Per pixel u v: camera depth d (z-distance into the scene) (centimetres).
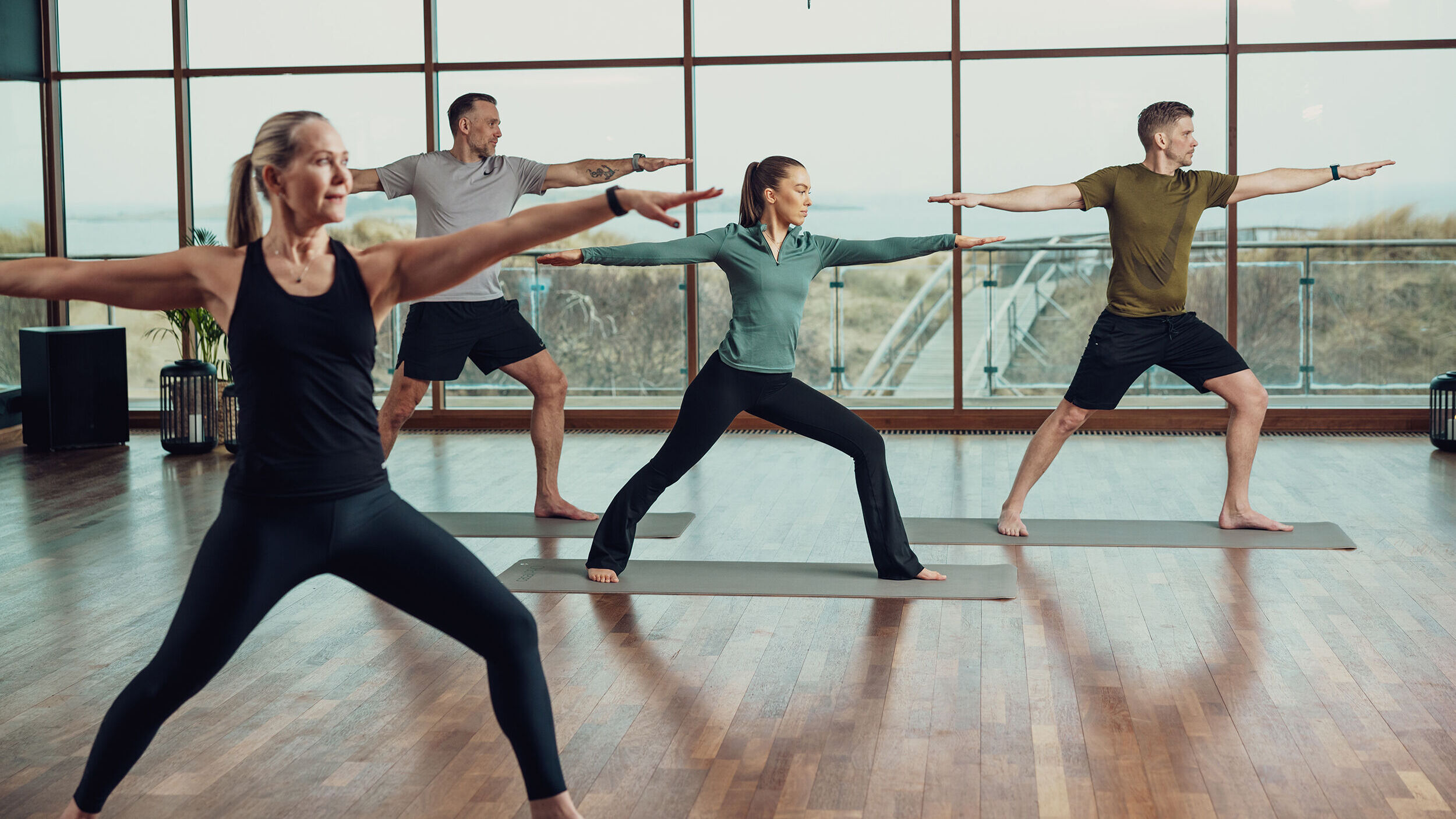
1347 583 387
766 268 372
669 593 385
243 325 191
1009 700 290
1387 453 630
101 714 290
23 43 745
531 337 490
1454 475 568
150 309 201
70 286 195
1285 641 331
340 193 192
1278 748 261
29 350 681
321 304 192
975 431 735
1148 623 348
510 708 205
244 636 199
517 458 654
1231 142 706
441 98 750
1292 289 718
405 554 200
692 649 331
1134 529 462
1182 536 449
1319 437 688
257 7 750
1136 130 714
